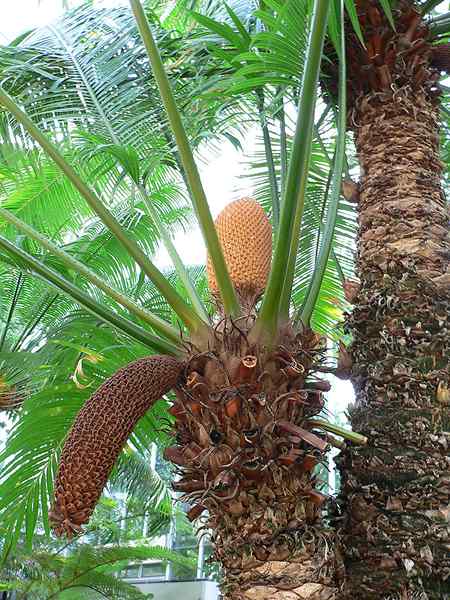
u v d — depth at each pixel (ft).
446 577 7.17
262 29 11.80
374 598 7.30
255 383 7.39
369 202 9.34
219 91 10.94
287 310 7.98
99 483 6.31
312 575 7.06
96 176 12.99
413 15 9.85
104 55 11.91
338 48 8.96
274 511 7.18
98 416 6.48
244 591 7.04
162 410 11.87
